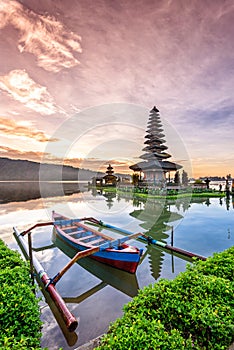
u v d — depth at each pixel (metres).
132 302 3.09
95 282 5.75
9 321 2.76
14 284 3.62
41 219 13.38
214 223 12.12
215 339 2.37
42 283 5.32
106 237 7.89
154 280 5.74
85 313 4.44
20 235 9.01
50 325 4.05
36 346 2.68
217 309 2.71
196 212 15.57
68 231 9.42
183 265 6.69
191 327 2.54
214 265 4.12
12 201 22.52
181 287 3.23
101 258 6.46
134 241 9.02
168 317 2.68
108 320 4.21
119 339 2.25
